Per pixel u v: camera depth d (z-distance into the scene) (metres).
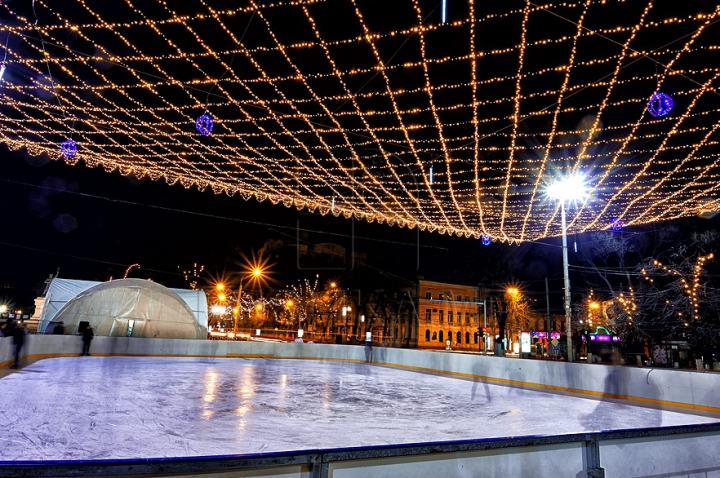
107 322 26.23
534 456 2.31
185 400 10.12
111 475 1.56
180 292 32.44
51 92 9.83
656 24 7.04
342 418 8.60
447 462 2.09
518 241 21.52
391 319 59.03
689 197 14.27
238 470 1.71
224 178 13.88
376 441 6.73
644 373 11.81
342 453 1.87
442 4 5.49
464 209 16.47
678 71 8.07
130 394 10.66
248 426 7.57
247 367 20.16
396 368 22.30
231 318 74.06
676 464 2.78
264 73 9.27
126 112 10.44
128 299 26.95
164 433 6.86
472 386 15.16
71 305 25.22
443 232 19.98
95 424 7.29
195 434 6.86
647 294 29.53
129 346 22.70
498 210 16.61
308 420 8.28
